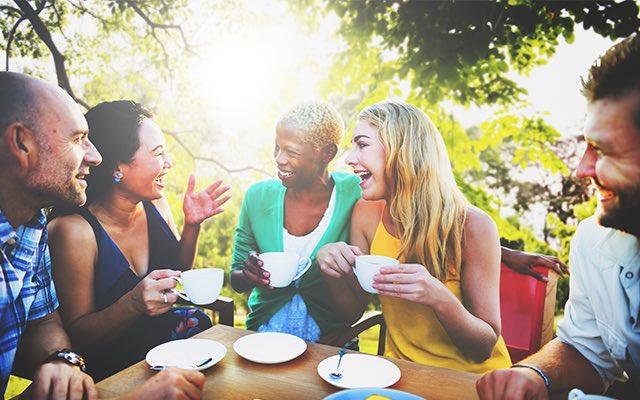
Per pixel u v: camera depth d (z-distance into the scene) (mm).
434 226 1567
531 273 1456
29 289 1153
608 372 1086
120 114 1646
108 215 1645
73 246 1525
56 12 2596
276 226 1778
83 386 905
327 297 1742
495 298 1483
